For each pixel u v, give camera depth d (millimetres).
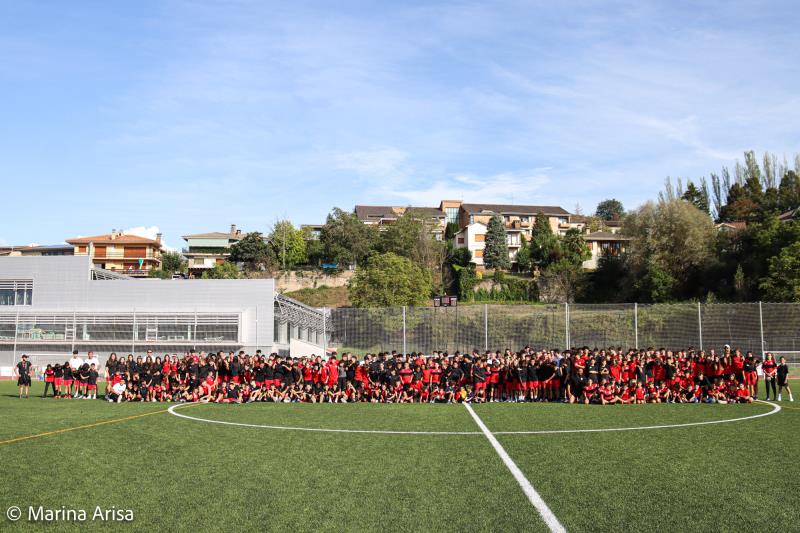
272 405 23391
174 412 20703
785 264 56656
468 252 100438
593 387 23906
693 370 24453
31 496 9547
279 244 106250
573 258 96250
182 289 42219
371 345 36281
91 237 106812
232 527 8055
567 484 10258
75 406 22703
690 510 8719
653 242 75750
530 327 35812
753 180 117875
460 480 10586
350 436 15492
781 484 10203
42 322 41906
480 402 24594
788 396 26000
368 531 7879
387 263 76125
